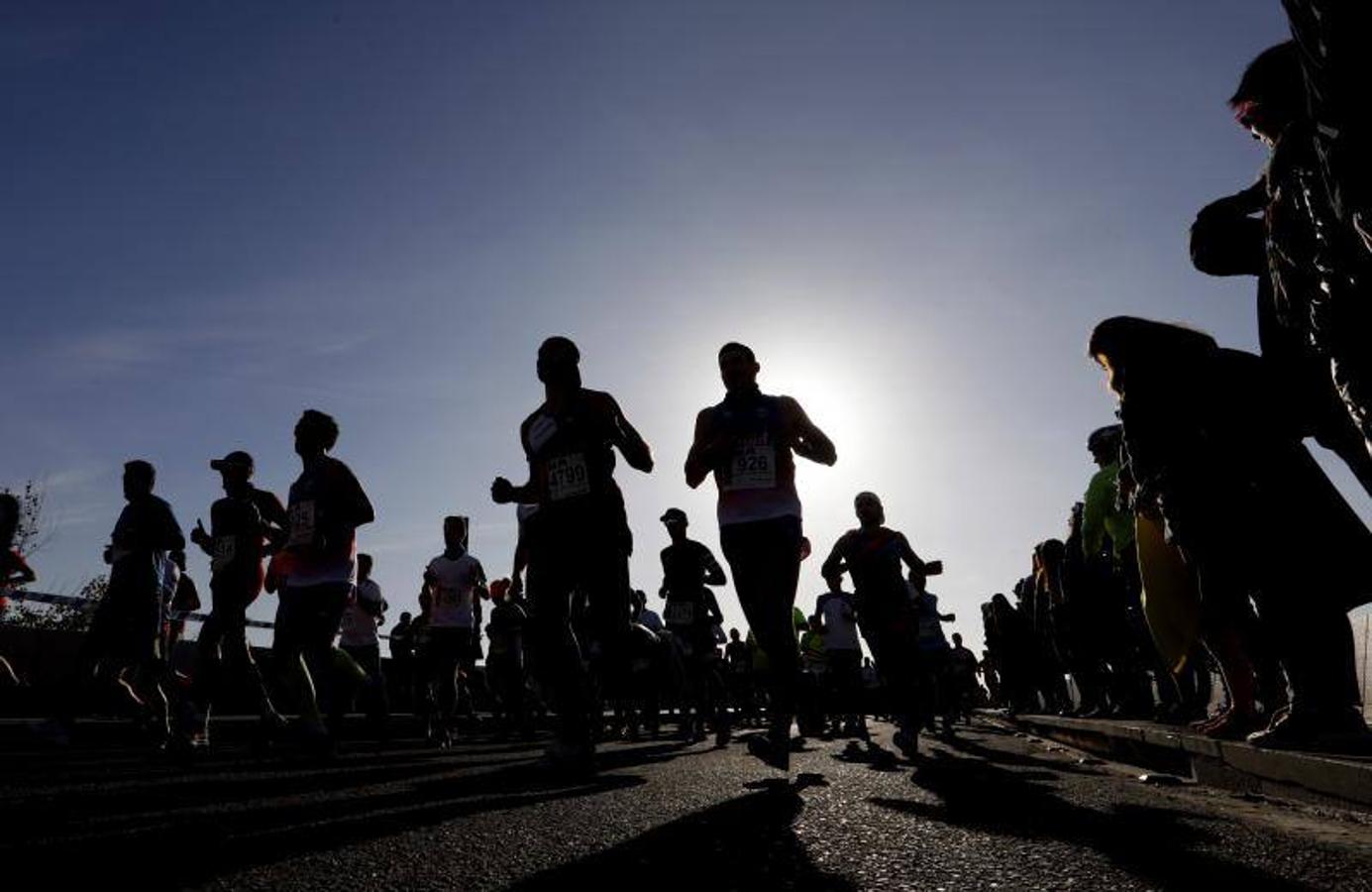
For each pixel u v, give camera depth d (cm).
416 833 273
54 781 440
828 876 208
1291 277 264
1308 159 246
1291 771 322
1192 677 646
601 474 450
